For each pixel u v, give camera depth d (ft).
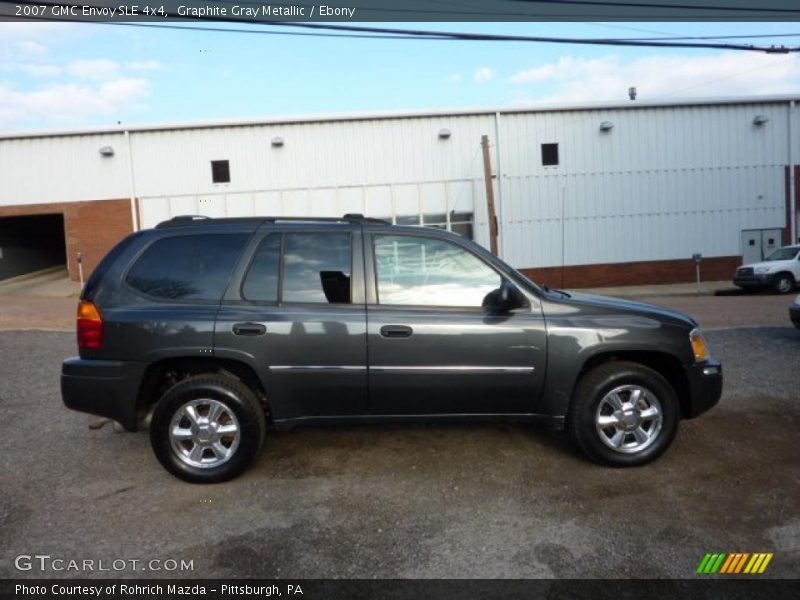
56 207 70.79
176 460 12.89
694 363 13.79
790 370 22.63
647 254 75.20
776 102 75.82
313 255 13.52
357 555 10.10
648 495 12.20
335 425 13.52
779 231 76.54
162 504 12.09
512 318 13.29
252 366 12.83
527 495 12.30
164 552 10.24
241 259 13.39
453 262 13.70
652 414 13.46
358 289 13.33
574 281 74.49
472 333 13.08
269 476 13.39
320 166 71.87
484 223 73.31
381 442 15.35
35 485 13.07
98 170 70.69
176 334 12.76
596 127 73.87
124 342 12.78
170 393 12.85
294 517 11.48
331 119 71.15
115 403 12.83
